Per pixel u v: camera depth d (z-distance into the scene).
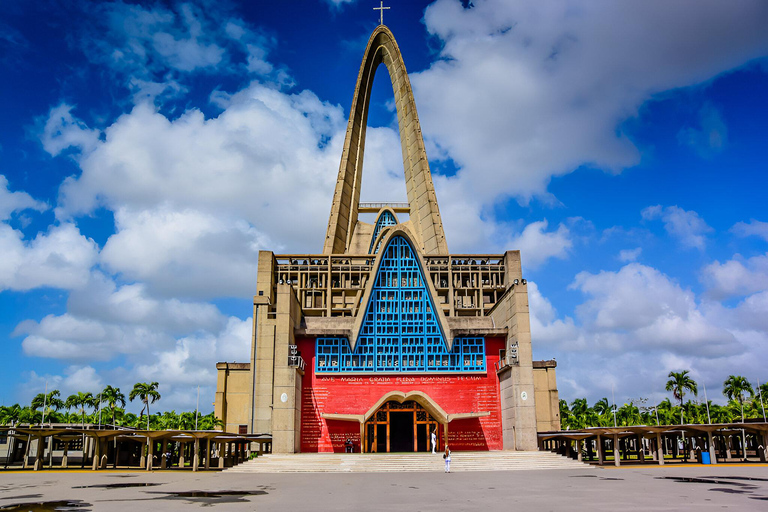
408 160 107.50
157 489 27.84
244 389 73.06
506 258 71.94
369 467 40.72
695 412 95.06
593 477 33.47
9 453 54.66
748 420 82.69
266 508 20.28
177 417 107.00
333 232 97.38
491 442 53.31
